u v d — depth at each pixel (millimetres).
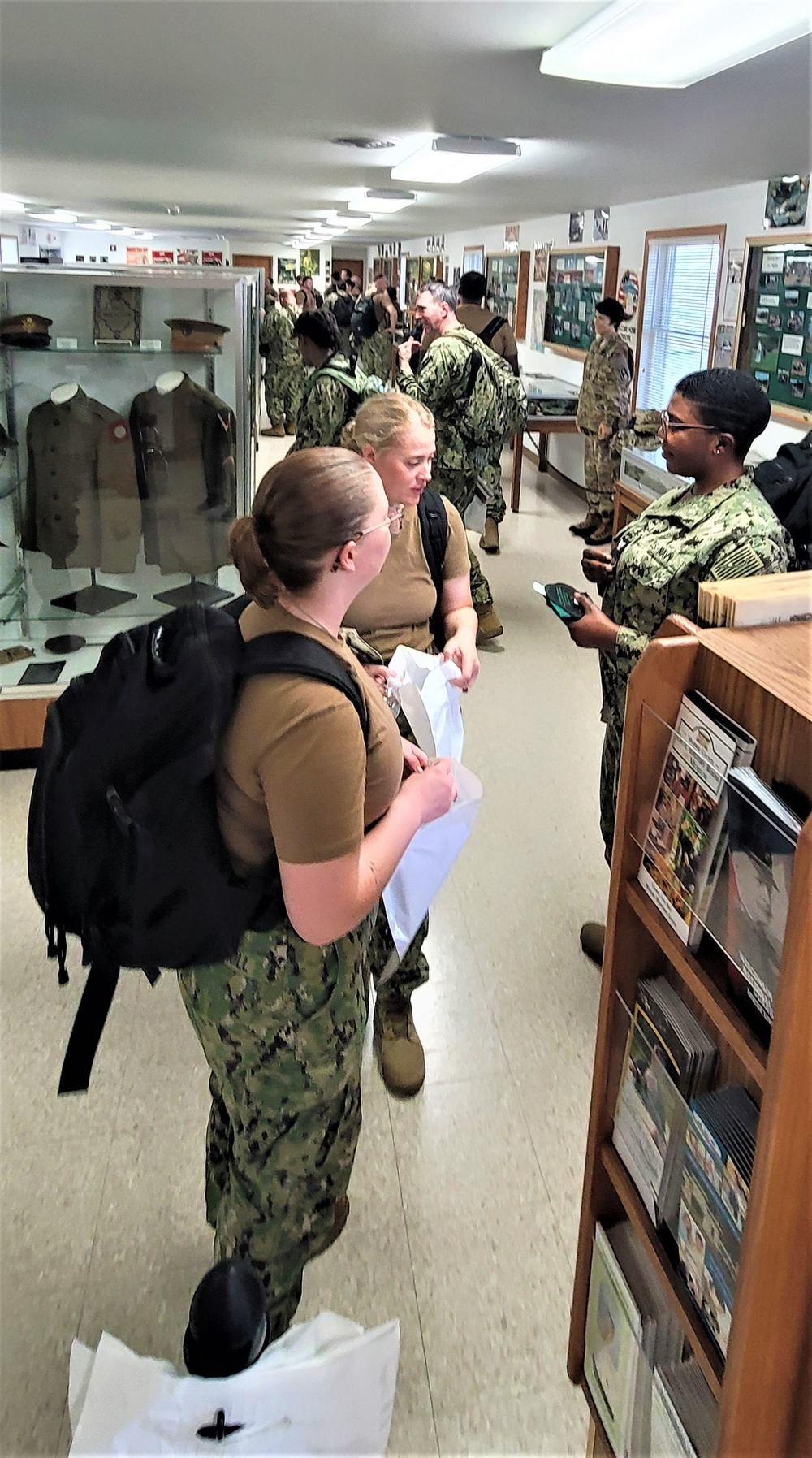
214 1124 1642
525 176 4832
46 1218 1847
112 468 3605
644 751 1176
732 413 1923
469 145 3506
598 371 6492
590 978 2562
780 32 1801
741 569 1892
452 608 2051
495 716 4066
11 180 6305
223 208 8430
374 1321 1671
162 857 1109
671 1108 1167
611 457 6586
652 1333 1210
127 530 3701
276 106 2986
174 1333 1634
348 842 1109
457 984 2520
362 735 1119
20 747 3521
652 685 1137
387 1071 2180
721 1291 1041
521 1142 2055
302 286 11633
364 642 1808
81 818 1115
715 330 5445
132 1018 2369
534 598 5594
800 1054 833
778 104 2639
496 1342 1648
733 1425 942
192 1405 815
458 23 1896
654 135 3291
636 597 2051
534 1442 1500
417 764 1586
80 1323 1652
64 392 3502
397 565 1908
